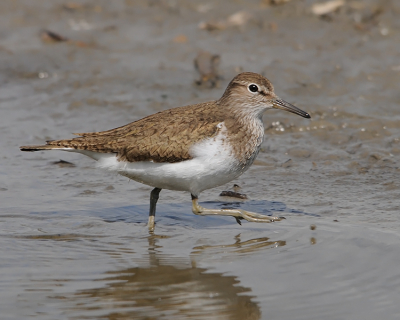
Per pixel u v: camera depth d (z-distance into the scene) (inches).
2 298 370.6
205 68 752.3
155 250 433.4
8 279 392.5
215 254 423.8
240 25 857.5
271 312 349.4
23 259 419.8
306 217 475.2
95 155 462.0
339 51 785.6
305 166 579.8
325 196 515.2
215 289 377.1
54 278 394.0
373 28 828.0
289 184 544.7
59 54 835.4
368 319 337.4
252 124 478.3
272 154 605.3
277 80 732.0
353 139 622.5
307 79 733.9
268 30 842.2
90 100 733.9
